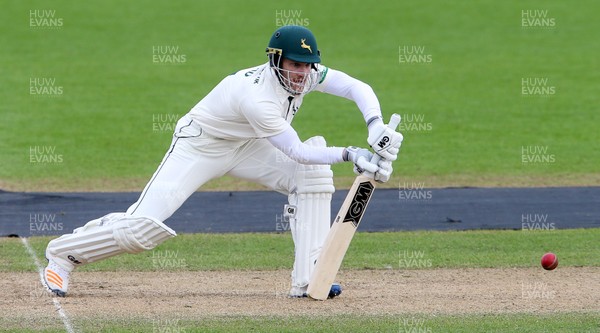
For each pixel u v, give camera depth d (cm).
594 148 5491
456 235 3638
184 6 10412
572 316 2455
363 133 5934
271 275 3030
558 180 4703
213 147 2588
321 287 2594
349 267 3134
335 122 6225
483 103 6775
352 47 8706
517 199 4275
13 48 8431
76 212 3984
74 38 8894
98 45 8650
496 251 3384
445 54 8462
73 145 5562
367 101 2602
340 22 9700
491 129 6031
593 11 10094
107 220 2609
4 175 4784
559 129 6016
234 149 2630
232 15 9981
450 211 4053
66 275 2669
